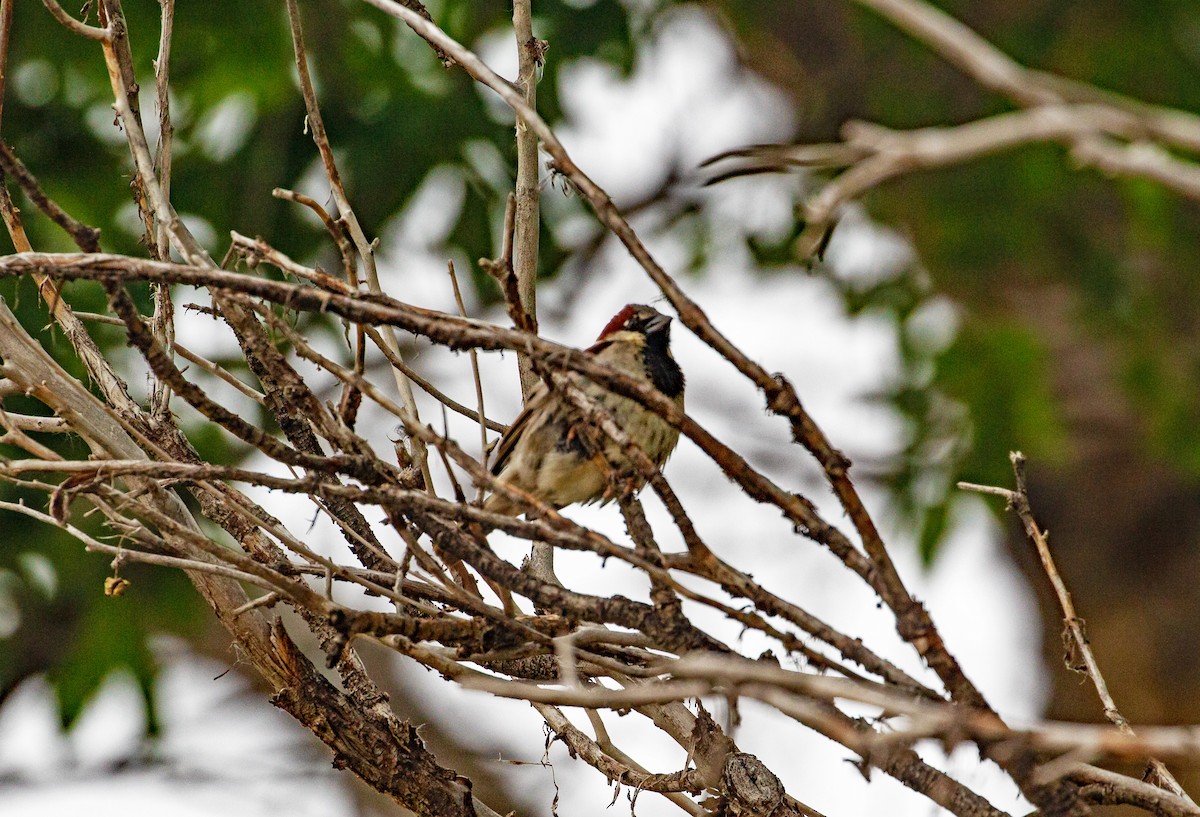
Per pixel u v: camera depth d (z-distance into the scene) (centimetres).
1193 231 1320
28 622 1284
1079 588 1421
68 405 622
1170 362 1341
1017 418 1280
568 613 581
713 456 560
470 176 1297
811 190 1397
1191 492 1411
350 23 1269
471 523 595
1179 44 1338
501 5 1294
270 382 679
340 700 650
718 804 647
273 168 1277
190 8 1234
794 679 467
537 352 572
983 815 546
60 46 1230
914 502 1274
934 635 535
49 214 560
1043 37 1344
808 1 1491
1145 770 616
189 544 644
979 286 1375
